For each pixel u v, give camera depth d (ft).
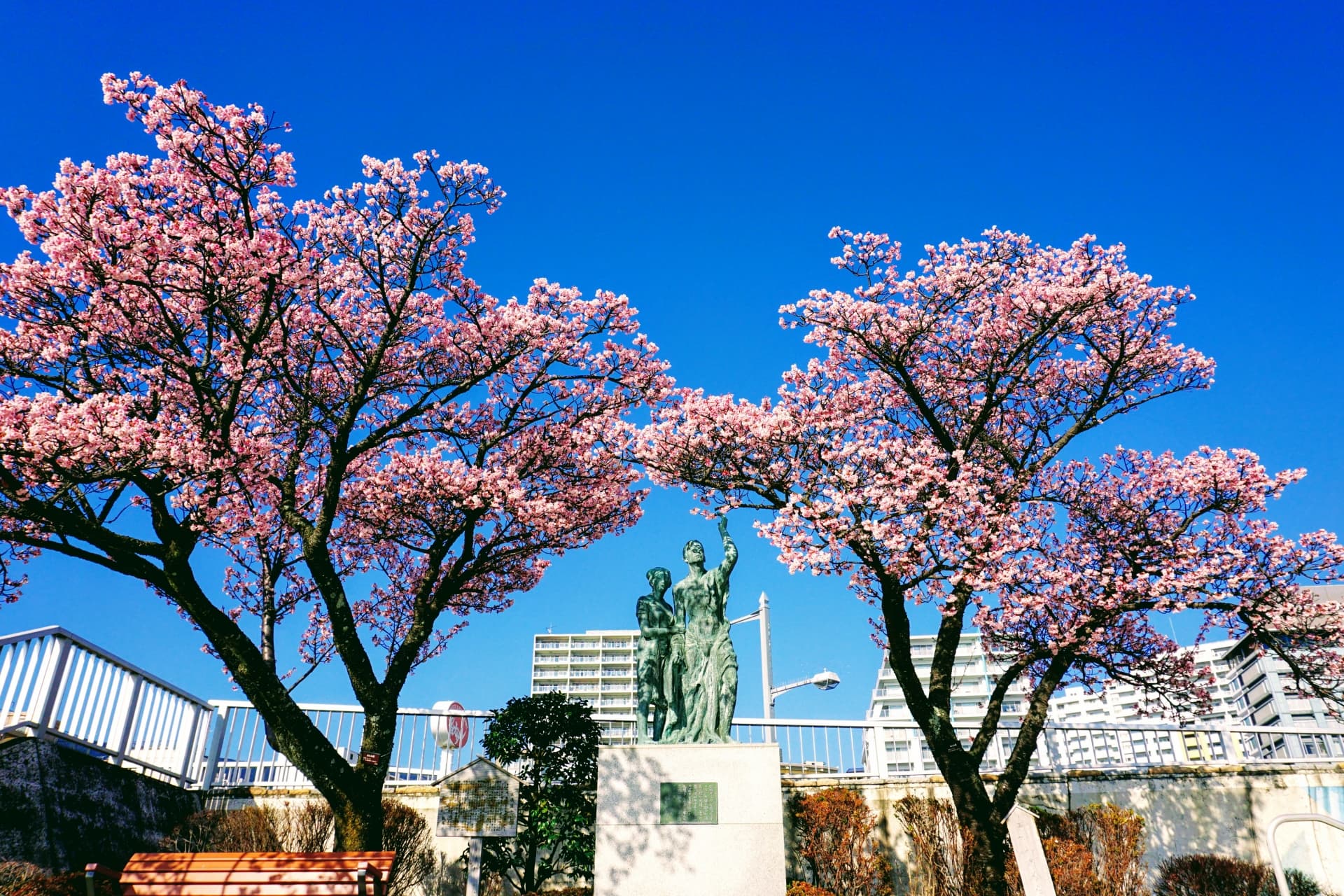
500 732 46.03
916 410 55.67
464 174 41.88
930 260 53.01
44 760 36.86
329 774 34.63
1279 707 127.03
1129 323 49.37
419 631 41.06
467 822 39.47
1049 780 52.95
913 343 51.06
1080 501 51.80
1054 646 43.88
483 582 51.62
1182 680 48.39
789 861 49.88
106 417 34.68
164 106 35.63
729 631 46.60
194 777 49.01
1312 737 55.88
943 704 43.78
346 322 47.83
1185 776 52.85
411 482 47.65
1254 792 52.21
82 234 35.86
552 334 47.70
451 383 45.19
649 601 47.73
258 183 37.52
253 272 37.45
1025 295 48.80
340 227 42.01
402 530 50.80
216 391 42.39
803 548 44.57
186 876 24.04
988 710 44.96
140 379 40.91
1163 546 46.24
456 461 46.75
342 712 51.11
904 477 44.83
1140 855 47.32
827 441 46.93
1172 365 51.26
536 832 43.80
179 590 34.65
